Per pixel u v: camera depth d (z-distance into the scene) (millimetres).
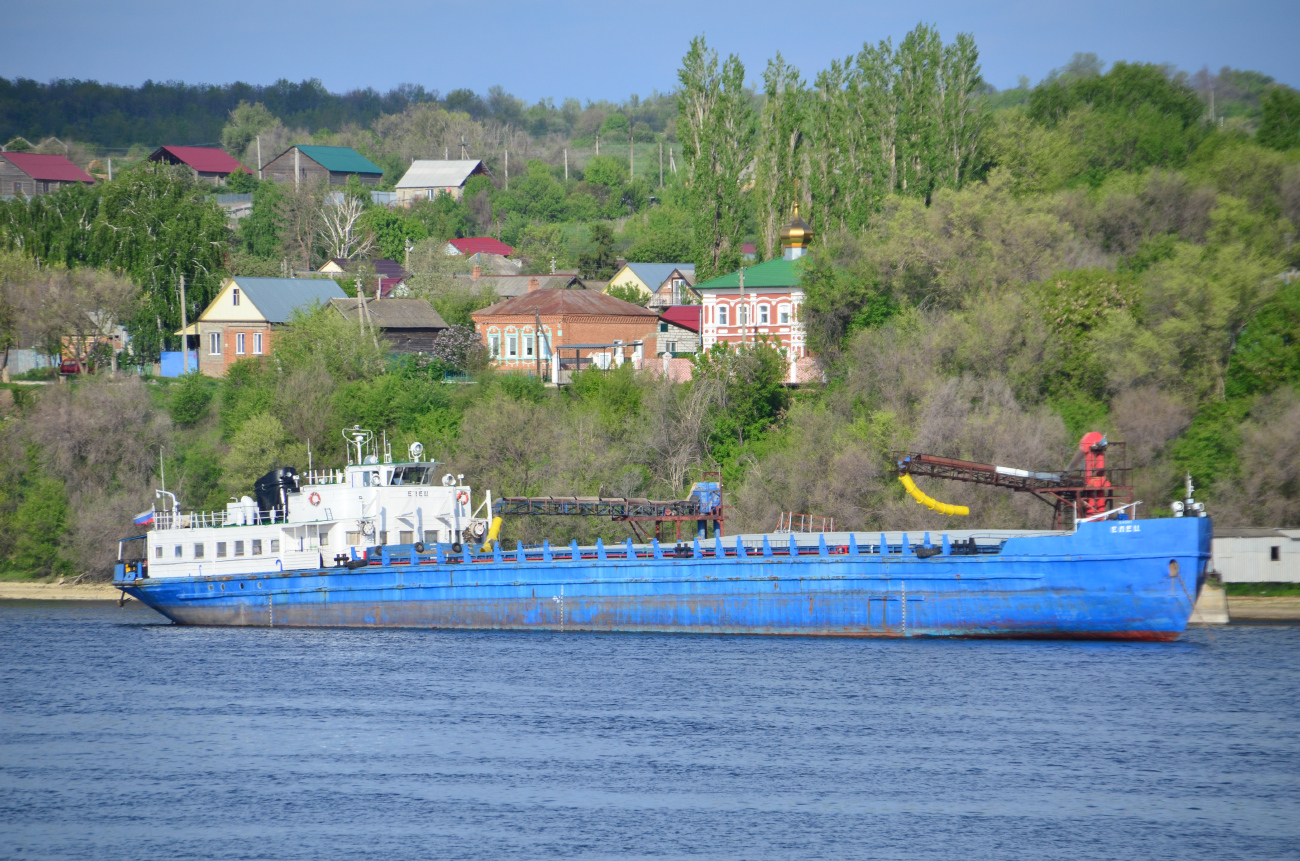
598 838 154875
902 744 188375
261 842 155625
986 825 157500
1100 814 160875
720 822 159500
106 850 154375
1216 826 157000
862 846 151750
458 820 161500
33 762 189000
